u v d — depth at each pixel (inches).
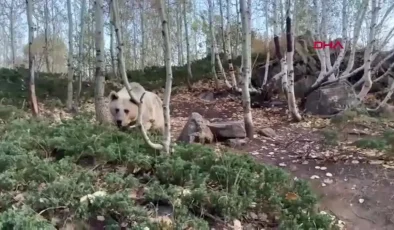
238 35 725.9
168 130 184.9
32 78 309.4
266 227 148.6
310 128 322.0
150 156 177.2
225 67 703.7
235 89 531.8
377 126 287.9
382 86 442.9
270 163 225.0
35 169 143.9
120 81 669.3
